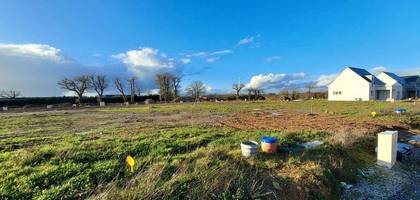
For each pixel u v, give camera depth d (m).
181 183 4.45
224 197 4.21
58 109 32.78
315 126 11.97
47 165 5.49
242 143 6.55
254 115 18.14
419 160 7.82
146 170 5.07
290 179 5.23
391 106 24.94
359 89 43.50
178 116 18.31
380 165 7.13
